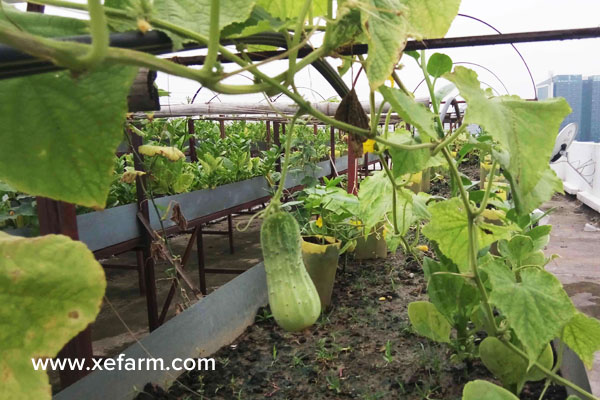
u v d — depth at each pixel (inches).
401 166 69.0
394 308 134.8
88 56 19.2
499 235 72.4
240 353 112.7
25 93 26.2
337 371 103.3
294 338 119.6
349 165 173.6
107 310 187.0
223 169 212.5
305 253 132.5
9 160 27.3
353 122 46.7
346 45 39.3
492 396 54.9
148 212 138.6
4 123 26.6
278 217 58.0
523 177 39.7
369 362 106.2
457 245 74.0
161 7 28.5
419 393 92.9
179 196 162.7
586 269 175.3
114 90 27.1
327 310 135.9
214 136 273.1
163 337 96.2
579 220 276.5
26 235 126.0
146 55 21.4
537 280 62.0
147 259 139.3
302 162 249.4
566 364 88.2
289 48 34.4
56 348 18.9
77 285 19.4
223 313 116.0
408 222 106.3
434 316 96.9
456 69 42.0
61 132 27.3
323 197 145.1
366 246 174.6
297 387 98.3
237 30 32.1
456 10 39.6
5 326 18.6
